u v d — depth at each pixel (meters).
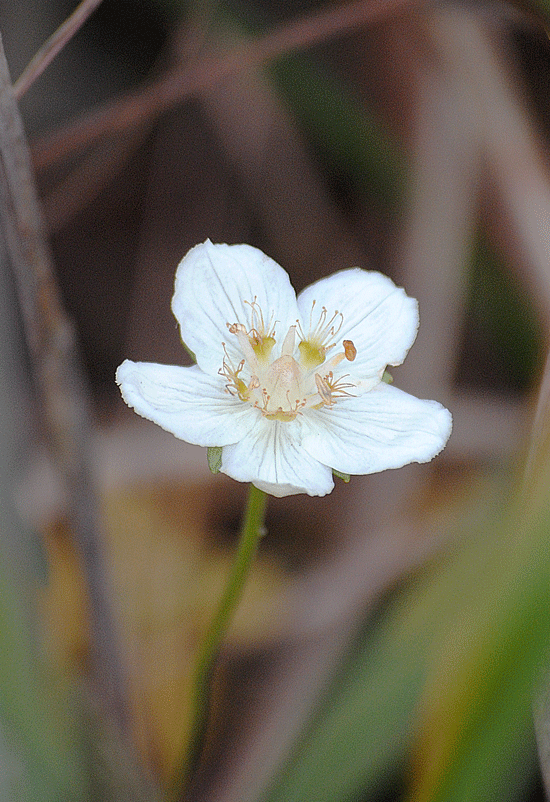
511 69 0.32
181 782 0.27
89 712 0.25
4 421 0.26
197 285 0.26
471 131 0.32
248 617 0.30
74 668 0.29
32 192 0.26
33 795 0.24
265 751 0.28
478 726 0.24
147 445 0.31
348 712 0.25
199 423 0.25
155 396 0.25
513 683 0.24
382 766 0.25
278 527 0.31
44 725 0.24
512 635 0.24
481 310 0.32
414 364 0.31
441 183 0.32
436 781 0.24
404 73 0.32
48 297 0.27
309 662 0.29
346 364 0.26
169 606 0.30
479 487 0.29
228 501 0.32
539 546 0.24
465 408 0.31
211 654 0.26
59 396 0.27
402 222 0.32
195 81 0.30
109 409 0.32
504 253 0.32
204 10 0.32
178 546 0.31
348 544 0.30
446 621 0.25
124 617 0.30
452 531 0.29
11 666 0.24
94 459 0.27
